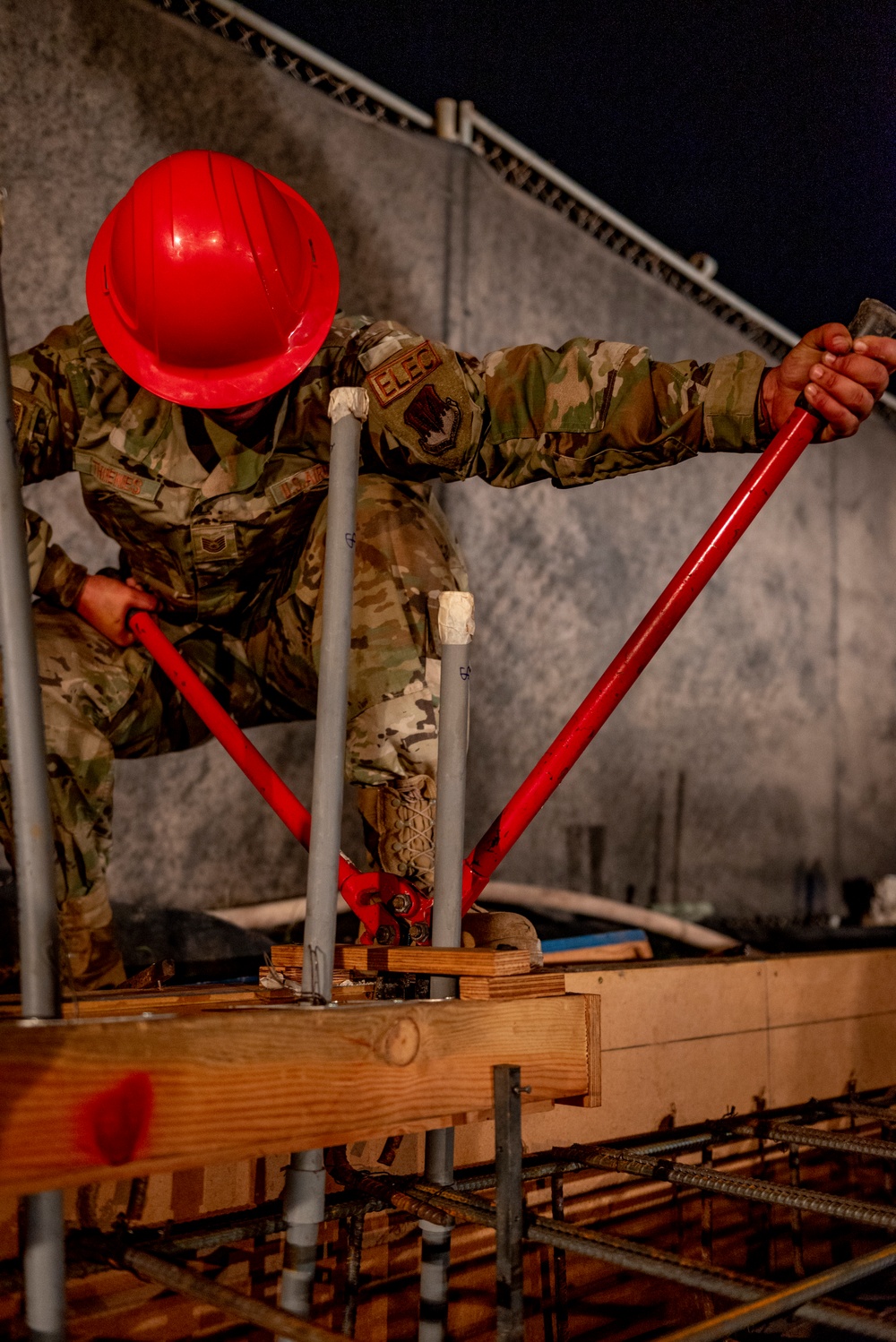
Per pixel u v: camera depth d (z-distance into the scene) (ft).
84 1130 2.19
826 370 3.93
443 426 4.45
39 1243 2.34
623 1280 4.85
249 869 10.54
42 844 2.43
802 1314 2.58
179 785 10.10
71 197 9.62
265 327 4.66
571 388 4.46
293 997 3.61
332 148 11.28
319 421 4.93
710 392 4.27
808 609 16.97
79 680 5.14
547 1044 3.12
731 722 15.57
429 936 4.05
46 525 5.27
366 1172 3.64
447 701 3.27
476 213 12.52
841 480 17.72
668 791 14.56
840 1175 6.15
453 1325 4.15
